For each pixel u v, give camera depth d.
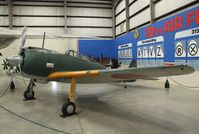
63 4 12.07
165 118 2.95
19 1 11.53
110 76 3.00
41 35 9.55
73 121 2.88
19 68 3.69
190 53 5.53
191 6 5.81
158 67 2.23
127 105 3.79
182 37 5.84
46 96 4.79
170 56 6.42
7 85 6.80
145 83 7.00
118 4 11.95
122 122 2.80
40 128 2.59
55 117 3.08
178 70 2.24
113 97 4.62
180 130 2.47
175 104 3.81
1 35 7.18
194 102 3.96
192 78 5.59
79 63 4.05
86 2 12.34
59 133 2.41
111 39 12.46
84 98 4.54
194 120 2.84
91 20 12.48
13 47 10.95
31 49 3.76
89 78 3.32
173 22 6.24
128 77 3.04
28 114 3.24
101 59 11.52
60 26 12.10
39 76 3.67
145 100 4.21
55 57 3.74
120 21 11.64
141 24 8.97
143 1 8.70
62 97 4.67
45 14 11.89
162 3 7.36
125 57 10.08
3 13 11.36
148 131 2.45
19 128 2.59
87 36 11.39
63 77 3.46
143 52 8.20
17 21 11.54
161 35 6.91
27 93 4.39
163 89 5.67
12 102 4.13
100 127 2.61
